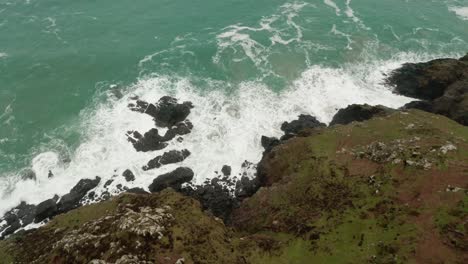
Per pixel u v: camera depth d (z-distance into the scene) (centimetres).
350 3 12756
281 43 10669
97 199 7125
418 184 5556
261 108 8825
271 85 9381
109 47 10494
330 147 6912
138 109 8650
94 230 5375
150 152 7875
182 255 4916
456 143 6206
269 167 7225
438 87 8800
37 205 7012
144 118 8462
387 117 7488
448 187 5325
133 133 8169
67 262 5003
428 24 11812
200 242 5200
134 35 10956
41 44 10488
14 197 7200
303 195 6116
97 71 9706
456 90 8362
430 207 5166
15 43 10481
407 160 5953
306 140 7225
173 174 7306
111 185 7319
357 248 4994
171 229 5247
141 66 9875
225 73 9681
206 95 9081
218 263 4934
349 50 10506
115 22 11438
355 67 9994
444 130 6819
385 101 9012
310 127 8169
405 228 5006
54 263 5078
